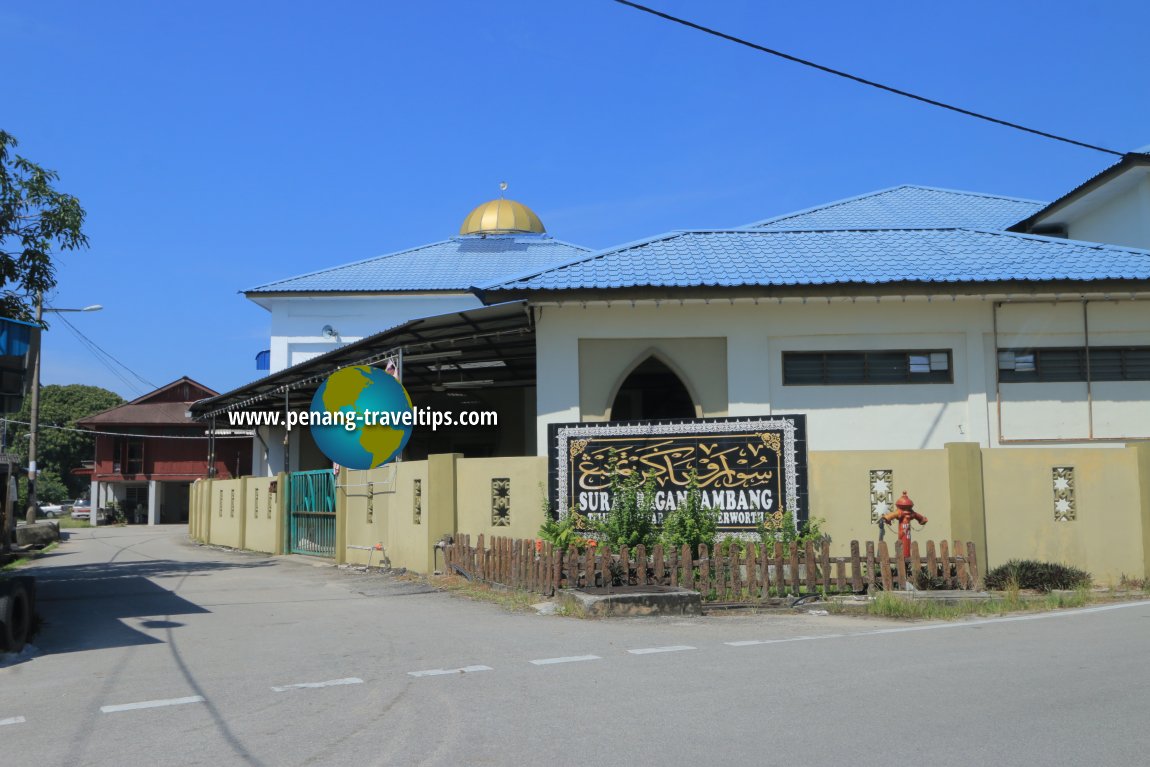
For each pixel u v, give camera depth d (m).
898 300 17.19
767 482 13.97
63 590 15.81
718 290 16.53
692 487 13.89
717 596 12.20
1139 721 5.99
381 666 8.29
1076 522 14.14
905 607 11.21
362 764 5.33
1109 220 21.17
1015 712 6.23
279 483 24.17
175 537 37.69
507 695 6.95
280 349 32.75
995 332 17.44
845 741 5.58
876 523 14.12
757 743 5.55
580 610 11.31
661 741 5.62
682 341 17.56
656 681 7.34
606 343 17.53
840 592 12.59
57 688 7.70
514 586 13.22
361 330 32.78
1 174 16.25
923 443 17.28
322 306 32.91
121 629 10.98
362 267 34.84
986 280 16.59
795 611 11.65
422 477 16.28
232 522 28.75
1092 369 17.50
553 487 14.39
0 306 16.67
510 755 5.41
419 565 16.30
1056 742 5.54
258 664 8.55
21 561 24.58
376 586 15.26
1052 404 17.42
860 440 17.30
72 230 16.73
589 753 5.41
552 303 16.66
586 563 12.23
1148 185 19.61
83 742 5.96
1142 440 17.30
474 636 9.88
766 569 12.20
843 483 14.15
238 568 20.20
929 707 6.38
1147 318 17.55
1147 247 19.62
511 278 17.27
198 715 6.61
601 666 8.02
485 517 15.27
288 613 12.22
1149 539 14.08
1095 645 8.80
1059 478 14.20
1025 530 14.08
